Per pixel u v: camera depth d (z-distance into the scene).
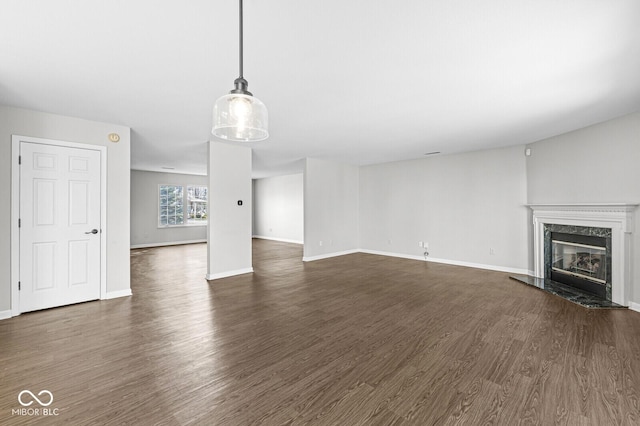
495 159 5.62
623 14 1.73
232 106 1.59
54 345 2.60
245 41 2.02
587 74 2.53
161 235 9.58
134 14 1.71
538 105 3.27
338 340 2.69
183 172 9.67
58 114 3.59
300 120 3.85
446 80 2.65
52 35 1.93
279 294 4.16
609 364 2.24
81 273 3.77
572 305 3.63
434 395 1.89
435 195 6.52
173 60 2.29
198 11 1.69
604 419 1.66
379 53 2.20
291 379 2.08
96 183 3.88
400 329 2.93
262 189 11.59
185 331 2.91
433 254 6.56
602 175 3.88
